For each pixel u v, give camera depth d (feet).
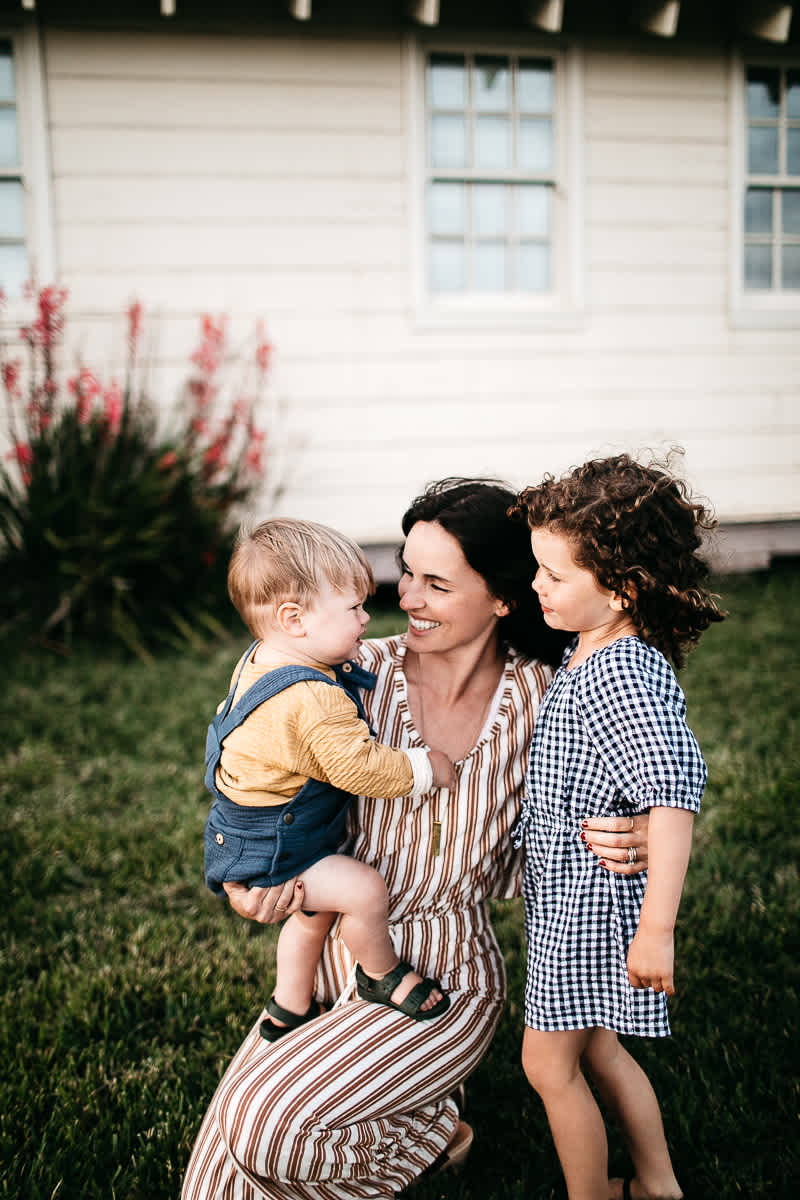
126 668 18.26
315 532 5.93
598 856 5.50
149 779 13.52
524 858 6.39
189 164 20.97
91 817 12.42
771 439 24.14
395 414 22.38
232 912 10.46
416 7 20.42
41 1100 7.50
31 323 20.77
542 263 22.98
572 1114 5.77
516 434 22.91
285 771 5.71
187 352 21.48
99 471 18.92
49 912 10.24
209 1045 8.17
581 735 5.57
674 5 20.65
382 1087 5.54
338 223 21.62
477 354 22.54
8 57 20.36
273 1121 5.29
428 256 22.30
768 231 24.12
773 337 23.88
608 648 5.56
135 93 20.59
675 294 23.26
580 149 22.26
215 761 6.03
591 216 22.59
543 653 6.26
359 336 22.03
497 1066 7.93
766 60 22.93
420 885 6.02
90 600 19.25
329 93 21.22
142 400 20.18
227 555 20.65
